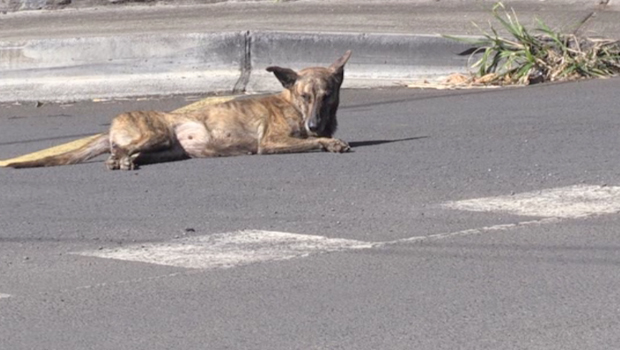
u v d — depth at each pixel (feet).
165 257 30.07
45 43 63.00
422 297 26.13
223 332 24.16
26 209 36.47
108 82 61.93
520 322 24.30
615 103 52.31
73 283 27.96
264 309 25.58
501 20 62.44
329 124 44.37
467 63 61.62
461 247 30.25
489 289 26.61
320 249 30.40
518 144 44.14
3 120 56.90
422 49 61.62
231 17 69.10
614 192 36.09
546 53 61.67
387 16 67.36
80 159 44.04
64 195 38.45
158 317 25.23
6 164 43.78
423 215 33.86
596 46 61.77
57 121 55.72
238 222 33.71
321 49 61.41
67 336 24.16
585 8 67.67
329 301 26.02
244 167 41.83
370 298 26.17
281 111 43.91
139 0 75.77
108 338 23.98
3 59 63.16
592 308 25.05
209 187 38.73
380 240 31.19
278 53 61.52
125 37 62.54
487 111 52.13
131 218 34.68
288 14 69.10
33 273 28.96
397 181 38.63
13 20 73.31
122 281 27.99
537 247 30.01
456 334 23.67
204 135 43.60
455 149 43.75
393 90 59.77
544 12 67.21
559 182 37.70
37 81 62.44
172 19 69.62
